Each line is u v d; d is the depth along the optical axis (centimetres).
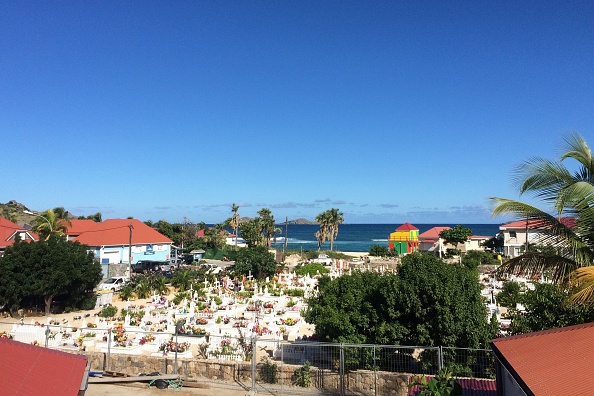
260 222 9094
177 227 9288
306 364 1667
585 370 739
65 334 2262
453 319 1477
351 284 1864
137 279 4234
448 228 8250
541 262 1156
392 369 1566
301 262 6569
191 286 4031
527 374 794
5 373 822
